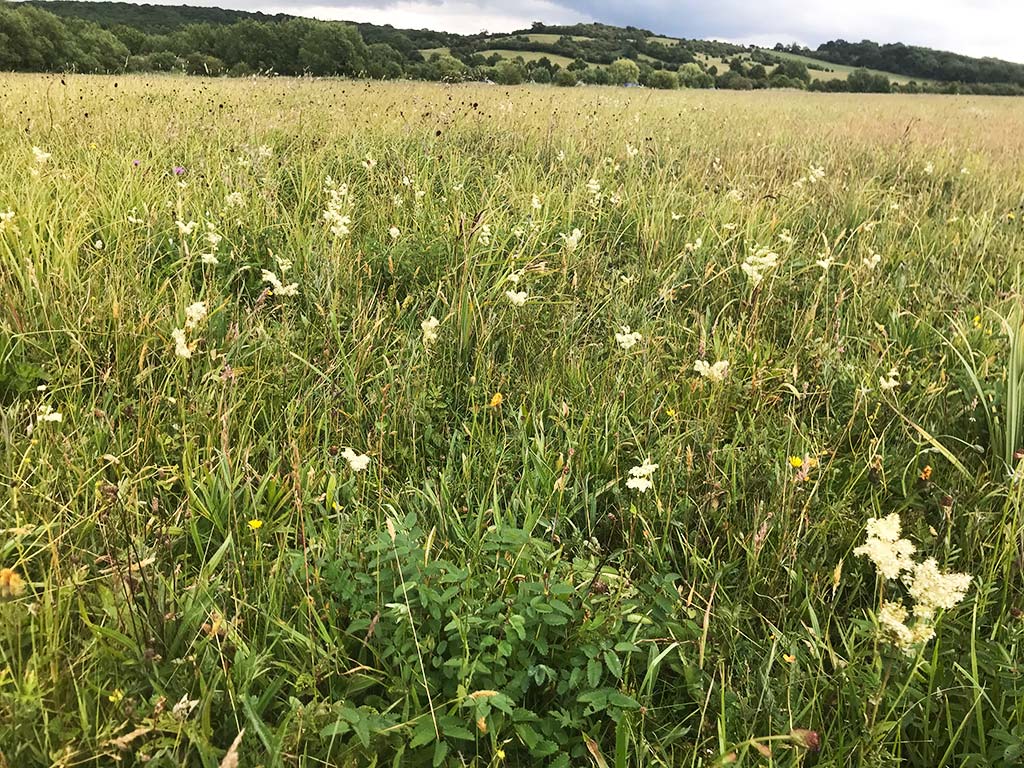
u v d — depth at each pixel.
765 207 5.63
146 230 4.20
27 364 2.81
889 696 1.81
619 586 2.05
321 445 2.78
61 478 2.33
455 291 3.69
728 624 2.03
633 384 3.23
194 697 1.71
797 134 10.24
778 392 3.22
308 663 1.86
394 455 2.79
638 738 1.75
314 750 1.66
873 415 2.98
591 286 4.25
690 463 2.56
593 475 2.73
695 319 3.93
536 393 3.16
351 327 3.48
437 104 10.80
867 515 2.47
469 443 2.88
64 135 6.31
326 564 2.09
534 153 7.43
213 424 2.65
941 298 4.13
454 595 1.97
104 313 3.16
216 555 2.09
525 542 2.12
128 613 1.85
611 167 6.69
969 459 2.85
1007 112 20.41
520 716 1.71
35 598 1.90
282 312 3.62
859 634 2.07
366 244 4.34
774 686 1.89
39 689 1.61
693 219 5.24
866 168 8.11
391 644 1.87
